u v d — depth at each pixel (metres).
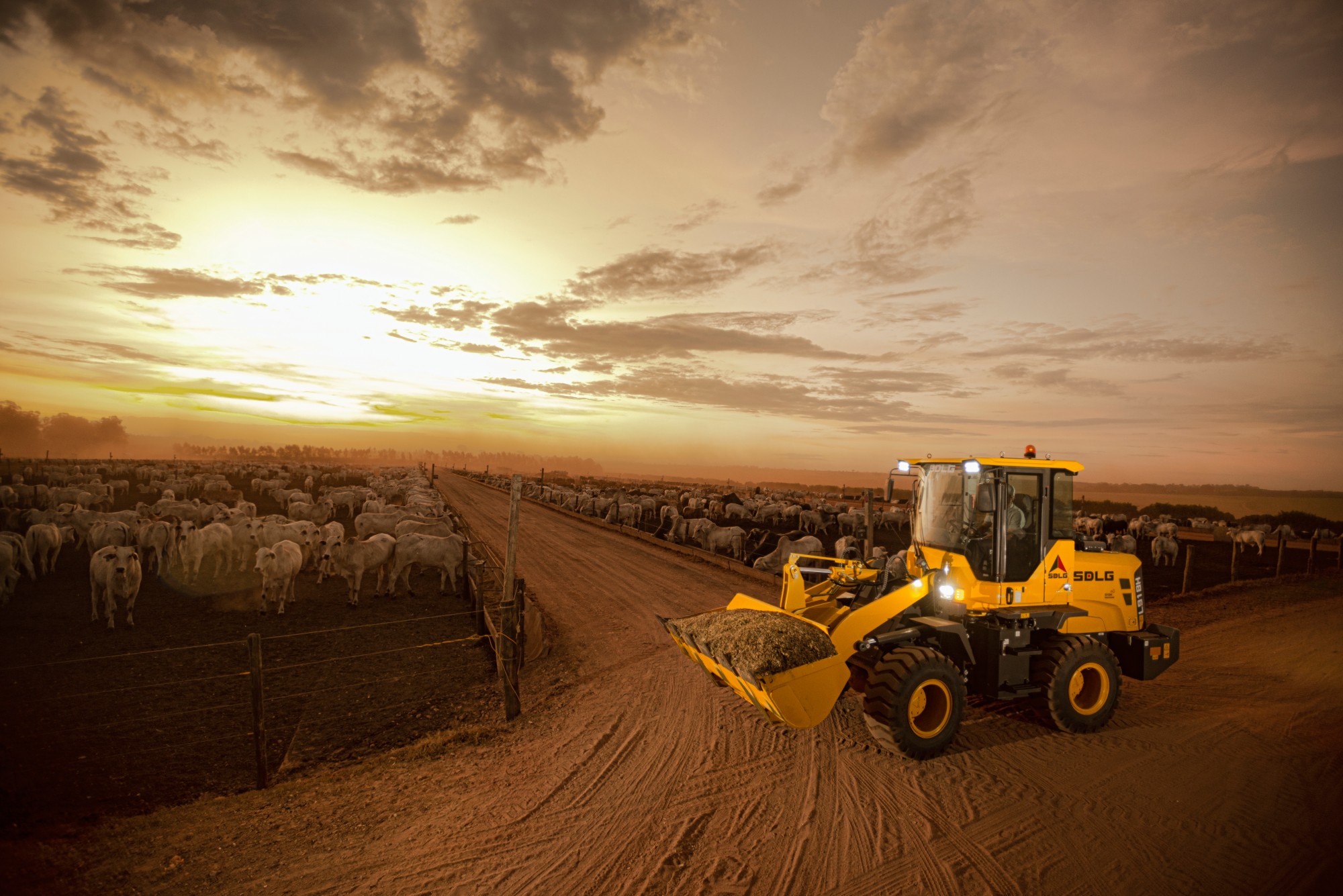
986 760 7.02
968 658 7.25
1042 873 4.96
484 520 38.19
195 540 17.34
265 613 14.16
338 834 5.56
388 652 11.63
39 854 5.07
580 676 10.51
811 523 39.56
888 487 8.84
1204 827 5.65
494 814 5.92
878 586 8.11
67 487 39.16
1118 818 5.79
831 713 8.40
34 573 16.80
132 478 56.75
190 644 11.65
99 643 11.48
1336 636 13.24
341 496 36.31
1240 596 18.28
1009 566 7.72
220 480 46.50
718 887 4.79
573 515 45.00
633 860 5.14
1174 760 7.04
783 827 5.66
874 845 5.36
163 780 6.69
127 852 5.18
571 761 7.14
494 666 11.07
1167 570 23.73
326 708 8.98
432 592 17.27
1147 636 8.12
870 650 7.05
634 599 16.86
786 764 6.96
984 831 5.58
